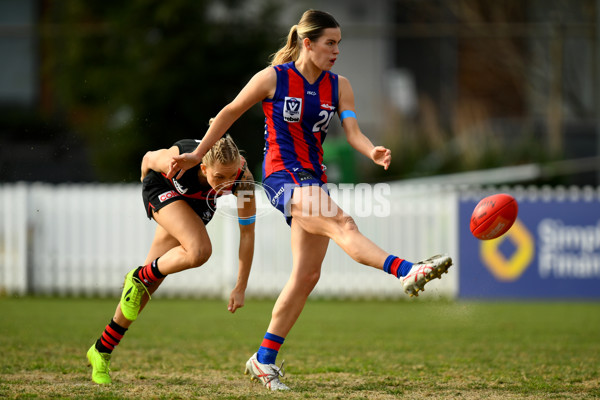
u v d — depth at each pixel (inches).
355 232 611.8
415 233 1724.9
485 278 1660.9
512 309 1539.1
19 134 2910.9
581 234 1660.9
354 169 2407.7
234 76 2753.4
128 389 656.4
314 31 635.5
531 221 1656.0
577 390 673.0
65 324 1209.4
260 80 641.0
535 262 1657.2
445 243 1712.6
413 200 1723.7
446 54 3686.0
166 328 1190.3
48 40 3115.2
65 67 2792.8
